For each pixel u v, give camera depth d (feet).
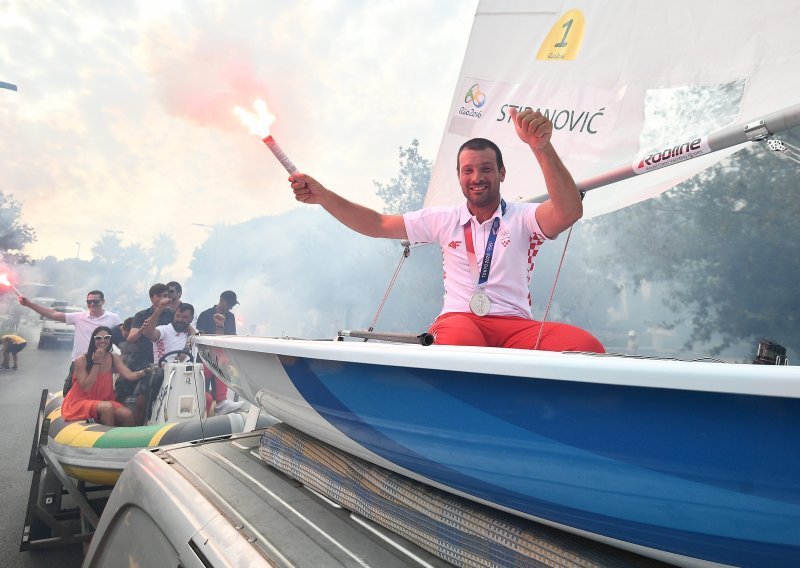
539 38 7.19
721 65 5.70
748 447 1.99
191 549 3.49
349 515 3.84
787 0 5.17
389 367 3.24
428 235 6.26
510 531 2.93
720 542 2.22
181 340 16.29
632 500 2.38
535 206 5.63
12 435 19.70
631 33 6.38
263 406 5.47
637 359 2.37
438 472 3.27
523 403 2.63
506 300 5.55
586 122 6.78
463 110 7.80
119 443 10.31
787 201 44.37
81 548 10.55
